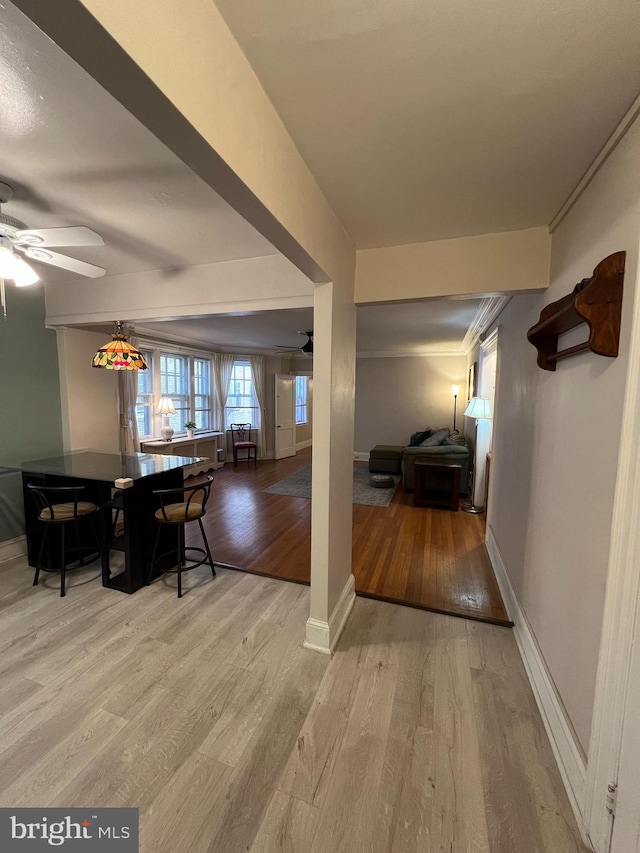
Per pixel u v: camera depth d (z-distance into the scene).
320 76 1.02
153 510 2.88
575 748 1.33
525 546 2.16
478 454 4.68
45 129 1.27
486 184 1.55
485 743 1.53
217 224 2.04
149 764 1.43
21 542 3.27
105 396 3.99
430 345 6.57
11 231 1.69
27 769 1.41
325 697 1.75
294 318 4.38
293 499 5.14
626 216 1.14
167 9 0.71
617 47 0.91
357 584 2.80
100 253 2.46
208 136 0.83
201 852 1.16
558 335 1.71
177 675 1.89
